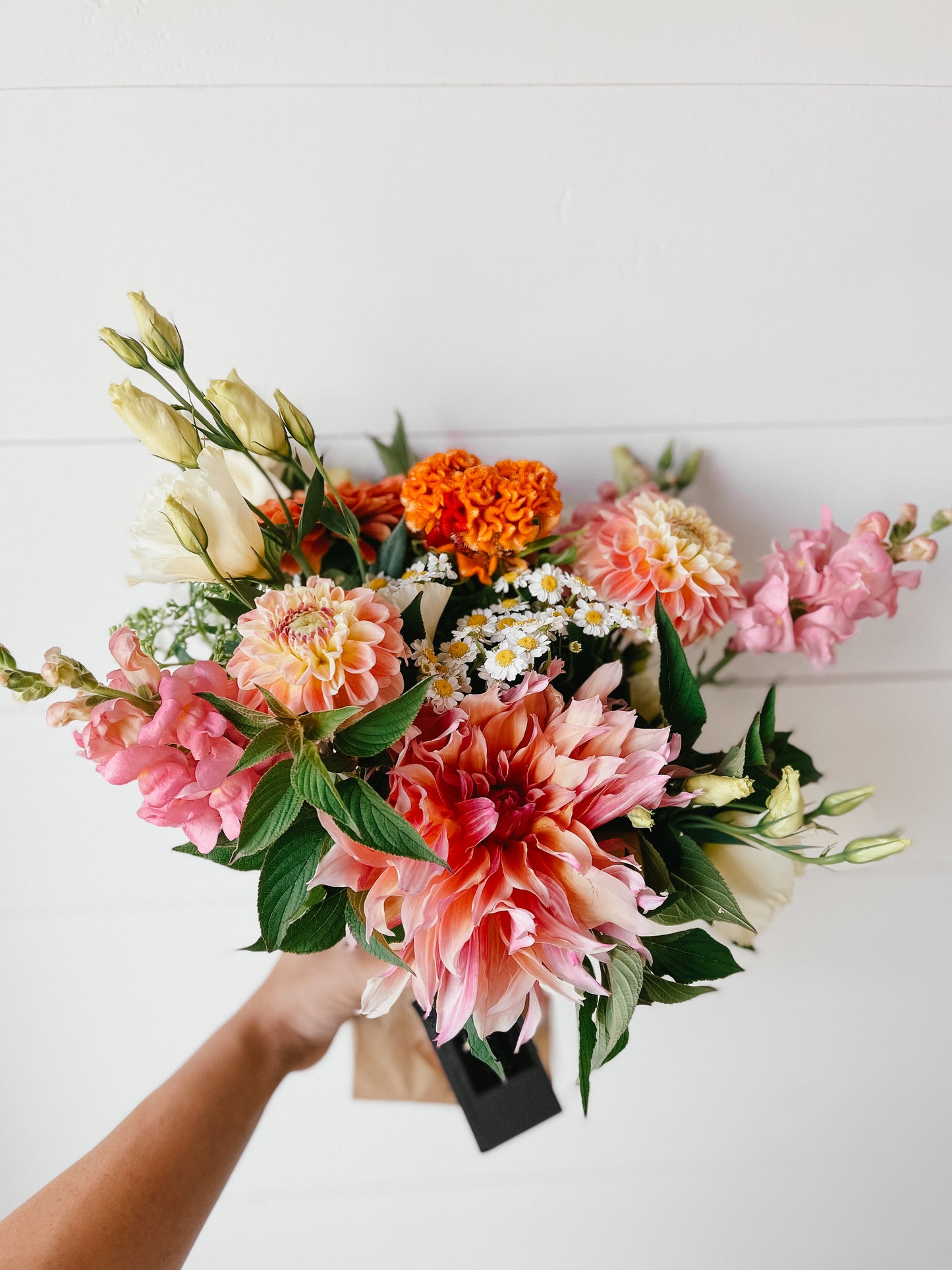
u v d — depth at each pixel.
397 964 0.45
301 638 0.45
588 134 0.73
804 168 0.74
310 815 0.47
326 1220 0.94
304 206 0.73
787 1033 0.94
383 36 0.70
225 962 0.88
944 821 0.89
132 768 0.40
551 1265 0.97
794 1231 0.98
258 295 0.75
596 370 0.78
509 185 0.74
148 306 0.52
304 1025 0.74
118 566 0.79
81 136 0.70
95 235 0.73
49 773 0.82
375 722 0.44
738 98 0.73
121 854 0.85
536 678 0.49
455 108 0.72
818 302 0.78
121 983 0.88
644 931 0.45
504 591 0.57
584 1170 0.96
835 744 0.87
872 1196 0.98
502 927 0.47
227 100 0.70
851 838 0.89
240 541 0.53
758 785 0.55
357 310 0.76
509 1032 0.67
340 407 0.78
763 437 0.80
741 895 0.60
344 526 0.58
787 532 0.82
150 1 0.68
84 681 0.42
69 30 0.68
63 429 0.76
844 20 0.72
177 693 0.42
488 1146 0.68
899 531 0.67
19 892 0.85
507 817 0.48
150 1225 0.57
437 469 0.57
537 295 0.76
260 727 0.43
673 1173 0.96
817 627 0.63
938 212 0.76
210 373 0.76
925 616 0.84
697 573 0.59
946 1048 0.95
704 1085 0.95
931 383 0.80
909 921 0.91
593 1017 0.53
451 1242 0.96
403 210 0.74
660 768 0.48
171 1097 0.66
